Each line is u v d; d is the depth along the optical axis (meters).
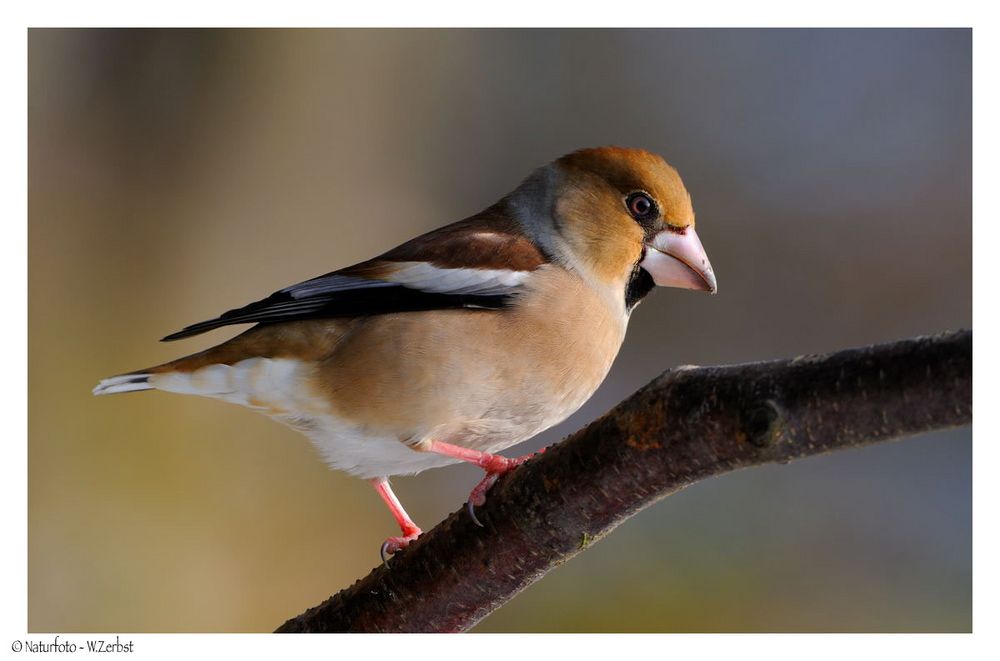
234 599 11.68
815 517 12.33
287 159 14.45
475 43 15.85
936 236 14.68
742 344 14.70
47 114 13.32
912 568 11.77
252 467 12.26
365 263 6.93
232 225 14.05
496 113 15.91
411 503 12.84
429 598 5.51
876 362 4.12
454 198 15.65
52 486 11.52
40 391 12.05
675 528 12.17
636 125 15.86
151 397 12.17
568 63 16.11
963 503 12.41
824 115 15.39
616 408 4.83
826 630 11.23
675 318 14.74
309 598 12.02
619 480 4.82
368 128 15.07
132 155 13.73
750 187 15.27
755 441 4.30
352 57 14.74
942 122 14.96
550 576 11.62
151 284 13.43
